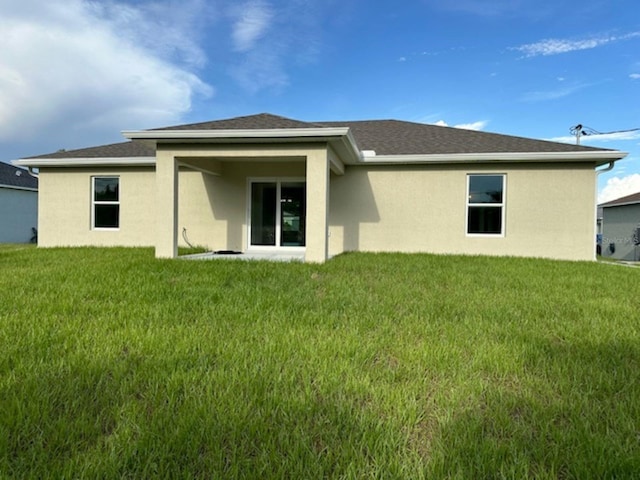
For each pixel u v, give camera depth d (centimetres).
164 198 810
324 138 753
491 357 284
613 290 550
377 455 169
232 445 174
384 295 491
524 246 988
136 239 1131
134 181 1129
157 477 154
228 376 242
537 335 339
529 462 168
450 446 177
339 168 959
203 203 1094
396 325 367
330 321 369
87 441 176
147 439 175
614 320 393
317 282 570
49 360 266
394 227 1045
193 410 201
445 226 1022
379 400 219
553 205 972
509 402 219
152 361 264
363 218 1056
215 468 160
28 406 201
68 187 1153
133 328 332
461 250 1016
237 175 1079
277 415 201
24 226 2250
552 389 238
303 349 293
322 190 774
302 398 216
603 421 201
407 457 171
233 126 798
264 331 338
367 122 1486
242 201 1077
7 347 285
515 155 948
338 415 199
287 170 1059
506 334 341
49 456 165
